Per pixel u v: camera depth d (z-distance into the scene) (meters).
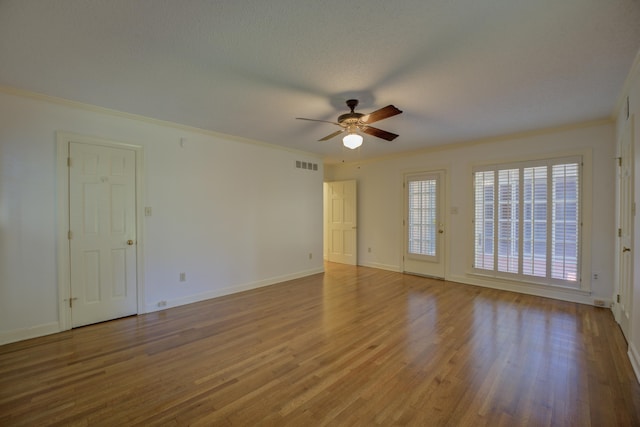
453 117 3.53
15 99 2.80
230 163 4.48
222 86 2.67
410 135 4.39
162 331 3.09
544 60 2.22
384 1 1.60
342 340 2.87
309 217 5.75
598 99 2.99
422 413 1.85
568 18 1.73
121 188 3.45
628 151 2.73
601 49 2.07
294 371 2.33
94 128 3.24
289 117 3.52
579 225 3.94
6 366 2.39
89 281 3.24
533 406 1.91
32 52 2.10
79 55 2.15
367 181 6.50
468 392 2.05
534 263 4.31
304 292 4.55
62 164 3.05
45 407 1.90
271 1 1.59
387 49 2.07
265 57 2.18
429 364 2.42
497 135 4.39
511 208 4.50
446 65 2.29
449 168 5.20
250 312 3.67
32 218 2.90
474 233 4.91
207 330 3.12
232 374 2.29
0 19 1.72
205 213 4.20
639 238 2.27
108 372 2.31
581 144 3.90
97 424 1.75
